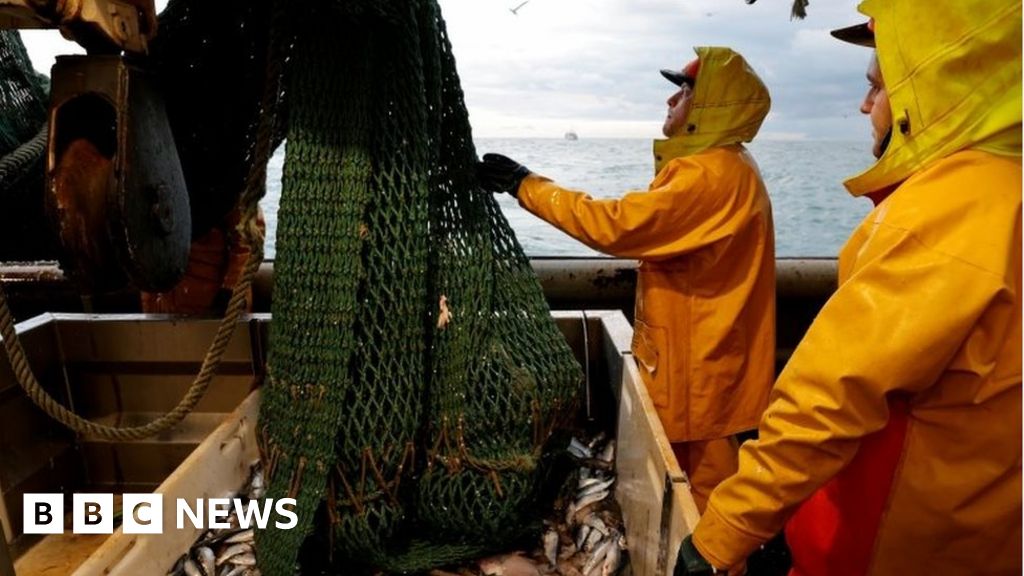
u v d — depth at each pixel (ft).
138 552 5.31
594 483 7.32
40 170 6.57
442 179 6.24
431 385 6.18
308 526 5.51
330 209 5.49
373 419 5.67
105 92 3.71
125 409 8.46
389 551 6.18
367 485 5.76
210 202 7.00
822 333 3.43
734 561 3.86
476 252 6.25
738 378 7.13
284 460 5.77
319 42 5.35
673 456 5.10
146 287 4.17
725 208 6.57
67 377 8.32
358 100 5.40
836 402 3.31
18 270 11.08
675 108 7.12
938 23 3.23
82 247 3.93
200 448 6.43
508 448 6.22
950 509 3.59
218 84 6.29
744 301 6.86
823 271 11.02
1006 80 3.08
